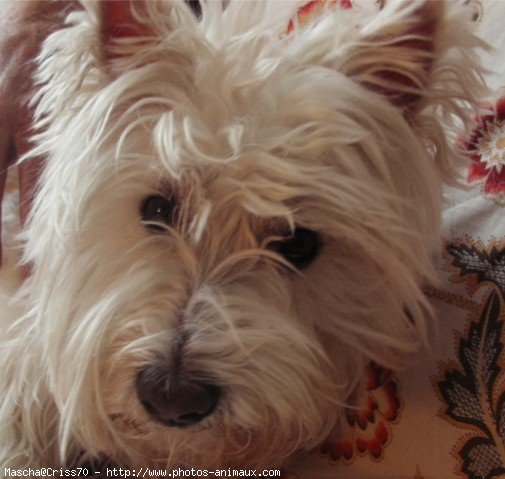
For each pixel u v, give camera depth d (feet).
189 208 1.20
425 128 1.26
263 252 1.20
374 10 1.27
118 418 1.28
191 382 1.12
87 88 1.25
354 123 1.19
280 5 1.40
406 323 1.30
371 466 1.26
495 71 1.32
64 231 1.25
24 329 1.44
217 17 1.29
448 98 1.23
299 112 1.18
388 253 1.23
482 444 1.12
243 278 1.20
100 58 1.23
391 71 1.23
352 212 1.20
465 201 1.30
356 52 1.23
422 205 1.27
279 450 1.31
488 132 1.30
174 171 1.15
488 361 1.15
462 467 1.13
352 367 1.33
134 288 1.19
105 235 1.25
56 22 1.50
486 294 1.20
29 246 1.34
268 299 1.20
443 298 1.26
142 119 1.20
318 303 1.27
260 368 1.15
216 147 1.16
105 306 1.20
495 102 1.30
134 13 1.19
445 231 1.30
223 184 1.16
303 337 1.20
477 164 1.30
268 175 1.15
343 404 1.29
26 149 1.47
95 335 1.20
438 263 1.29
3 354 1.47
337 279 1.27
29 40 1.50
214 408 1.16
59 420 1.42
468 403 1.16
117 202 1.24
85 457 1.47
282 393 1.18
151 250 1.22
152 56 1.21
